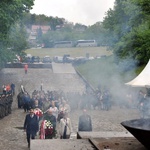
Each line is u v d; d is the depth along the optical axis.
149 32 37.97
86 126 17.66
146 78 15.72
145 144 9.42
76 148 11.37
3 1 42.62
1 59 48.91
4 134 23.03
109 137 12.53
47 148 11.49
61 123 17.11
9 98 32.06
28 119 18.67
